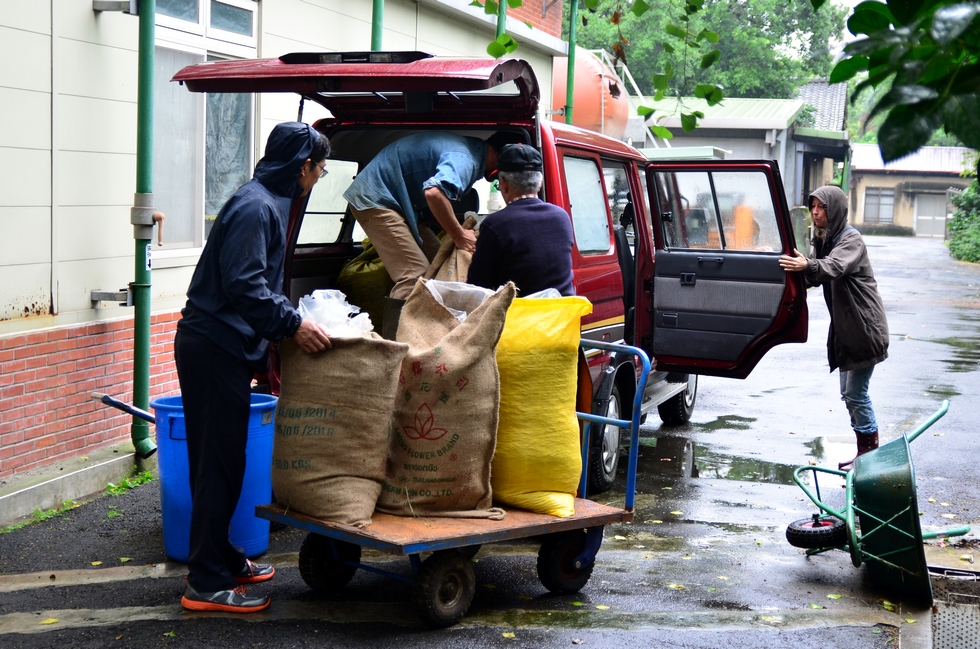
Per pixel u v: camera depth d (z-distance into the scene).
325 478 4.06
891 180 57.34
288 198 4.37
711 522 5.92
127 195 6.68
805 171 33.75
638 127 16.25
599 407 6.27
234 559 4.55
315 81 5.02
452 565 4.14
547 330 4.32
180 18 7.20
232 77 5.07
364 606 4.43
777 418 9.20
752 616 4.44
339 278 6.02
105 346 6.43
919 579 4.64
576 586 4.64
